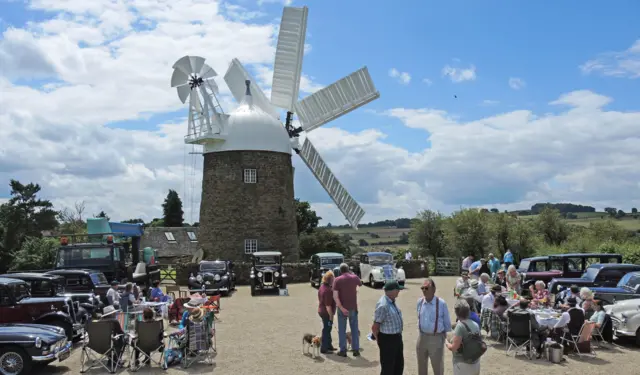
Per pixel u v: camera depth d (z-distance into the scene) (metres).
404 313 20.12
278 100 39.88
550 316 13.72
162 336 13.16
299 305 23.30
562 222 56.66
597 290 17.70
